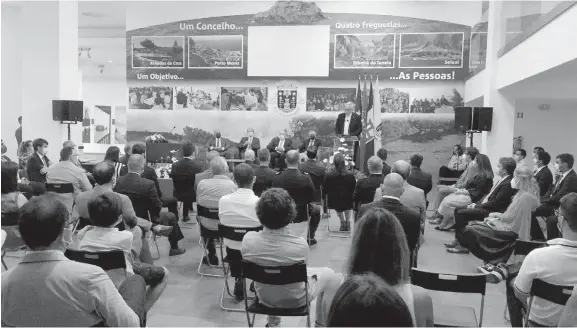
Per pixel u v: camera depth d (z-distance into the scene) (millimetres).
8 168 4551
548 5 6848
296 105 14023
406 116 13570
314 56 13820
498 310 4434
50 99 10062
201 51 14352
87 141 17188
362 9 13555
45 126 10109
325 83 13859
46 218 1867
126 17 14547
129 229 3979
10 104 13453
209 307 4391
